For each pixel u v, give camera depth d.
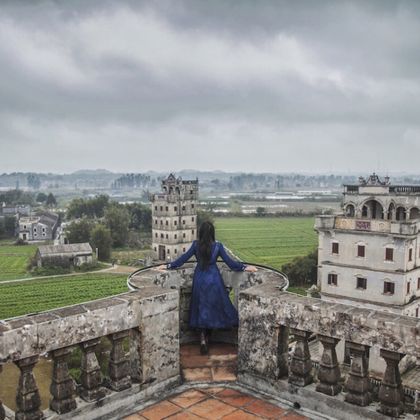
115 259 114.06
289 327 8.61
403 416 7.63
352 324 7.90
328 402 8.13
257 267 11.80
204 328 10.80
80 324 7.88
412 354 7.33
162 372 9.05
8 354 7.09
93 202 177.12
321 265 46.62
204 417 8.12
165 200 105.69
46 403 26.91
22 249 137.25
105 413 8.17
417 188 48.88
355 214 50.22
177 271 11.57
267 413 8.23
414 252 43.16
